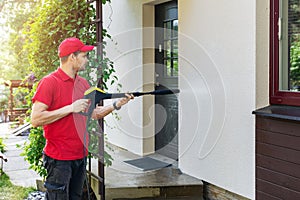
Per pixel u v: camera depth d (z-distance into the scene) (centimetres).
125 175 353
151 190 324
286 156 249
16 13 1063
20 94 1062
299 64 258
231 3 300
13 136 805
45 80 234
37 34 388
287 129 247
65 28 360
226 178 312
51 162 244
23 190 403
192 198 328
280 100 273
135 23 449
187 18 354
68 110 233
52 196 247
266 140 266
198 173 346
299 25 257
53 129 239
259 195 274
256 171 277
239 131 296
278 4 271
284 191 252
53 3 374
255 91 278
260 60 279
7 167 518
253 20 278
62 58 242
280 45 273
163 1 418
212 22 321
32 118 231
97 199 329
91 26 345
